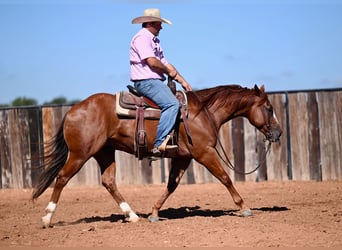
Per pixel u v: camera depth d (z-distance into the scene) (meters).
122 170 17.75
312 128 16.81
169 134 10.62
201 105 10.98
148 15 10.79
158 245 8.73
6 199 16.05
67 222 11.70
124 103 10.73
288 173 17.08
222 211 12.48
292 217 10.80
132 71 10.88
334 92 16.67
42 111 17.88
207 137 10.85
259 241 8.66
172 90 10.84
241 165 17.22
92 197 15.82
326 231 9.28
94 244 8.98
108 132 10.77
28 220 12.16
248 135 17.16
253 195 14.87
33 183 17.98
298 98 16.88
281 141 17.05
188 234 9.37
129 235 9.56
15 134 18.06
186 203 14.02
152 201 14.60
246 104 11.40
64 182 10.75
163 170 17.67
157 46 10.98
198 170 17.58
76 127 10.64
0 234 10.23
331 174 16.77
